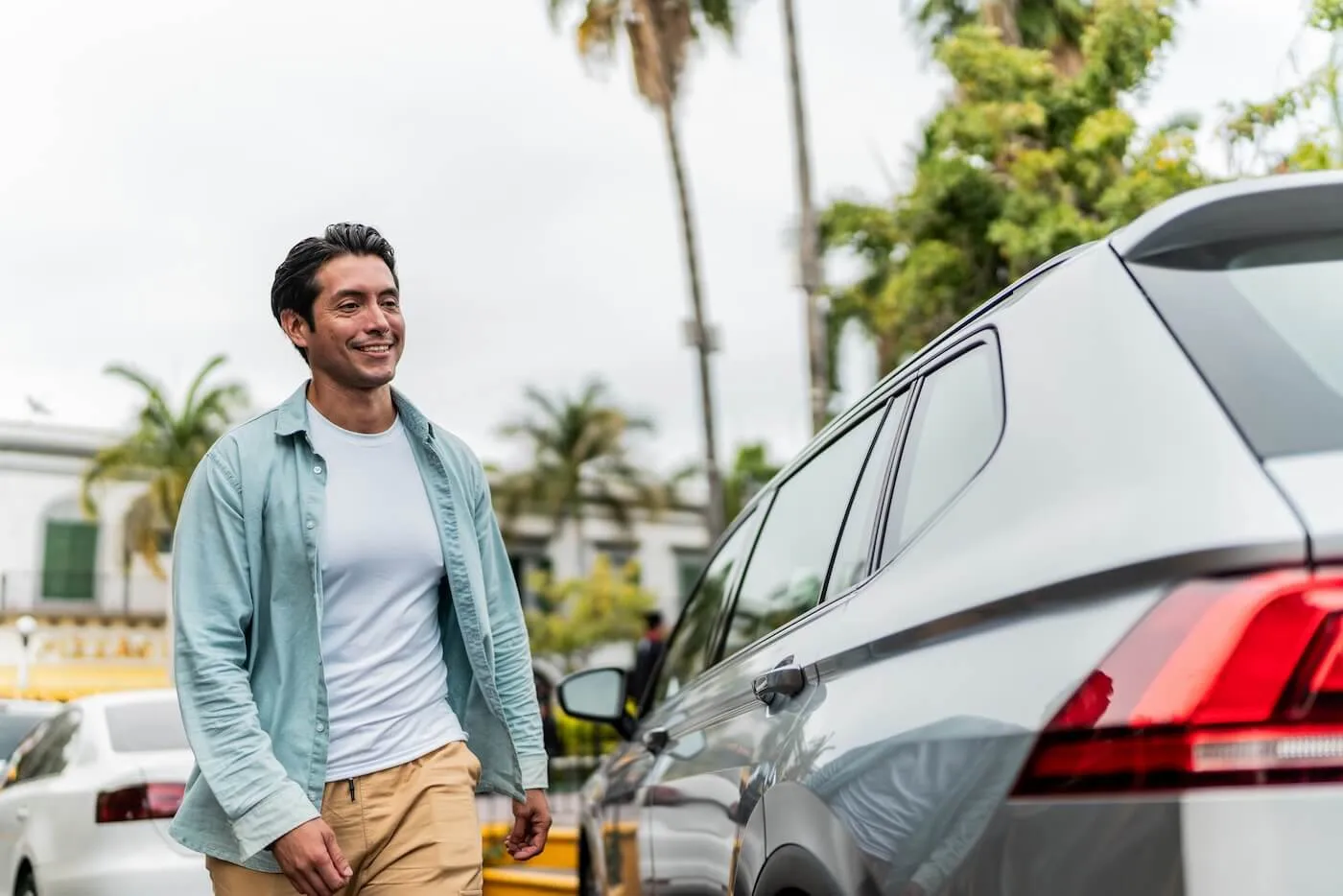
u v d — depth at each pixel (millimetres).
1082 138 13172
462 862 2957
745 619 3559
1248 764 1497
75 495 38156
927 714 1997
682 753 3605
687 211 26156
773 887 2570
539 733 3336
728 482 45562
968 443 2285
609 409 40750
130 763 6484
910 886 1932
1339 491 1558
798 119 19766
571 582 37531
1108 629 1655
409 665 3070
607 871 4602
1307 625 1505
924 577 2197
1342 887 1453
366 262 3100
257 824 2748
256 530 2971
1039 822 1676
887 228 15148
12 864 7129
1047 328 2131
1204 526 1599
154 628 37781
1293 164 8273
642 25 25406
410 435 3176
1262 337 1805
